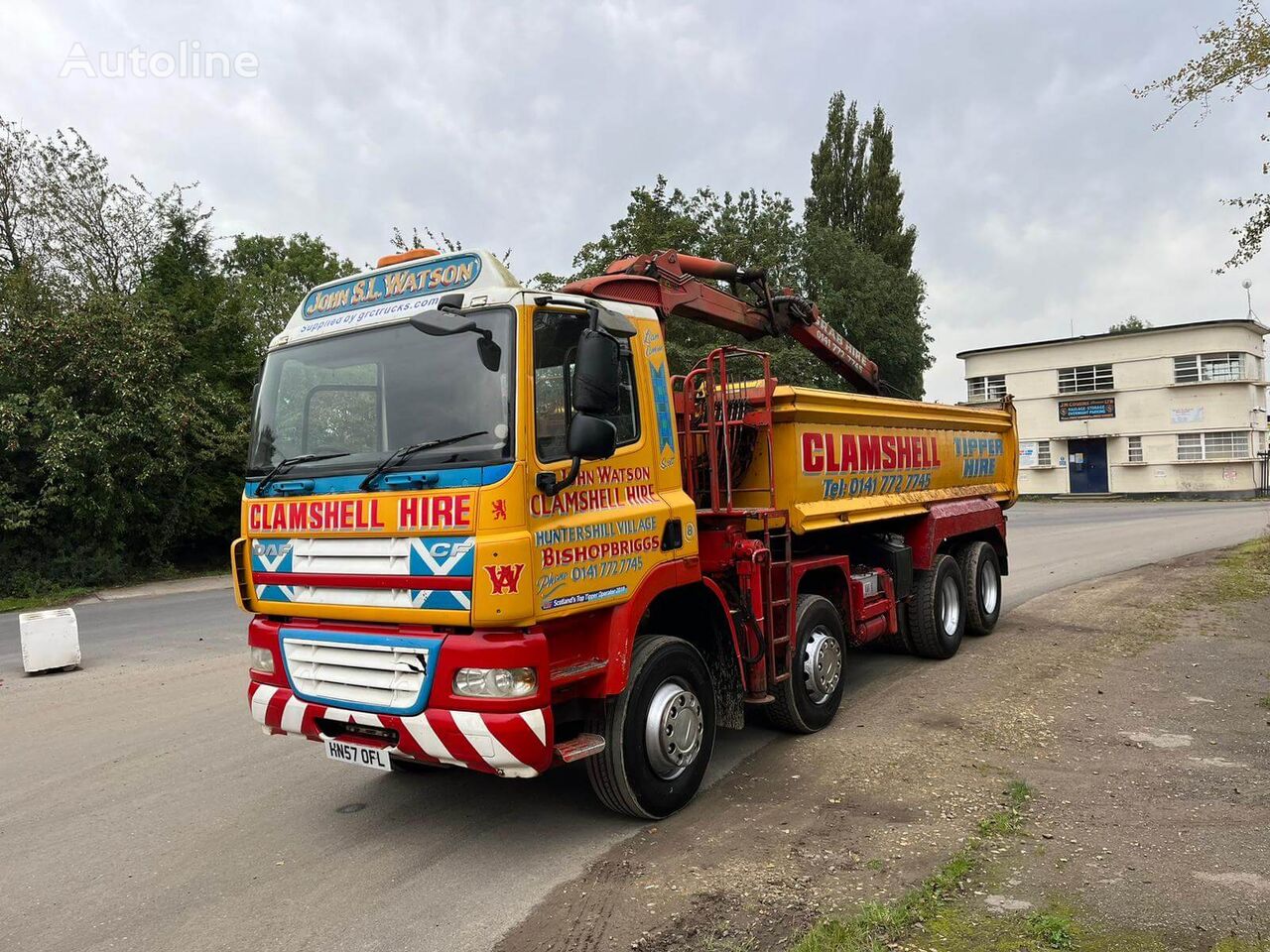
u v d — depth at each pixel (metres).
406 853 4.55
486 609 3.89
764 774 5.51
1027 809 4.71
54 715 7.69
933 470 8.62
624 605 4.59
